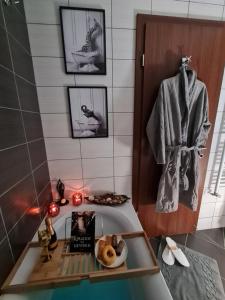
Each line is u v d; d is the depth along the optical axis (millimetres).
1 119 742
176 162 1235
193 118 1261
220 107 1414
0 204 708
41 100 1211
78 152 1360
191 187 1353
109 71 1216
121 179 1479
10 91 831
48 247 872
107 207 1325
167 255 1437
